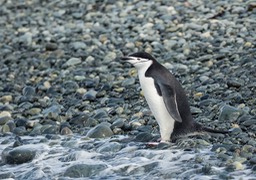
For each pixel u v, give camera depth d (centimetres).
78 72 2119
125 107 1717
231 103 1622
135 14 2661
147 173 1234
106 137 1505
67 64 2219
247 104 1606
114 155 1348
